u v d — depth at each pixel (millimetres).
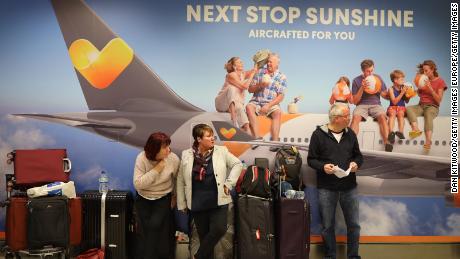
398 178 5062
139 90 4945
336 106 4613
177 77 4949
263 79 4980
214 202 4051
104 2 4926
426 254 5094
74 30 4926
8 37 4902
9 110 4895
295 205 4453
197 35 4957
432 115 5094
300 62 5012
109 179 4938
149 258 4285
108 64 4934
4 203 4418
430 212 5102
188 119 4949
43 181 4613
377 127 5055
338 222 5016
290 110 4996
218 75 4965
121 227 4512
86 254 4426
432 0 5098
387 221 5066
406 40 5102
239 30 4973
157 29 4945
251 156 4965
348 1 5055
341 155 4605
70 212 4477
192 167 4105
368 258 5047
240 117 4965
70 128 4926
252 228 4375
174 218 4734
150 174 4164
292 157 4773
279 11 4996
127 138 4938
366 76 5059
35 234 4262
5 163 4895
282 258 4438
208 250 4113
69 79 4926
